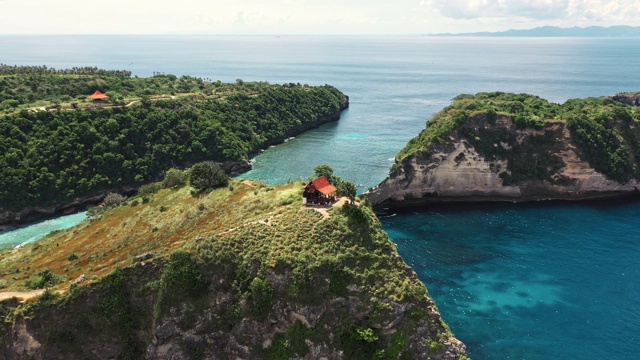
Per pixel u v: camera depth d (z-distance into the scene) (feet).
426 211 371.15
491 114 398.01
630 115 417.08
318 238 198.90
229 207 248.32
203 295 186.09
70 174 390.83
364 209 219.82
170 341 180.86
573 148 390.42
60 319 182.09
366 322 180.96
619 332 215.92
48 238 281.33
